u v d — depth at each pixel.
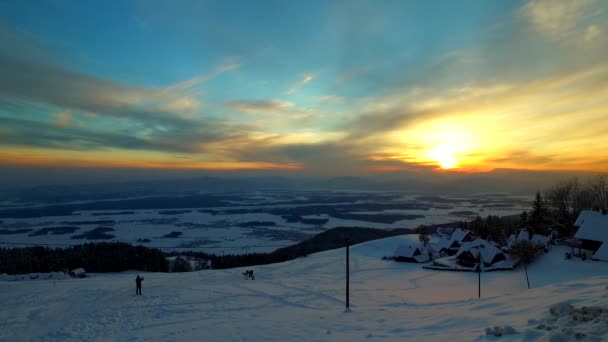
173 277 53.44
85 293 34.66
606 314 9.50
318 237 144.50
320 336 15.73
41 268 82.31
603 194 85.00
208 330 19.59
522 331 10.07
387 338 13.48
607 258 47.88
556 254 56.03
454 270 58.75
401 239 103.31
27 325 23.39
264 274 60.03
